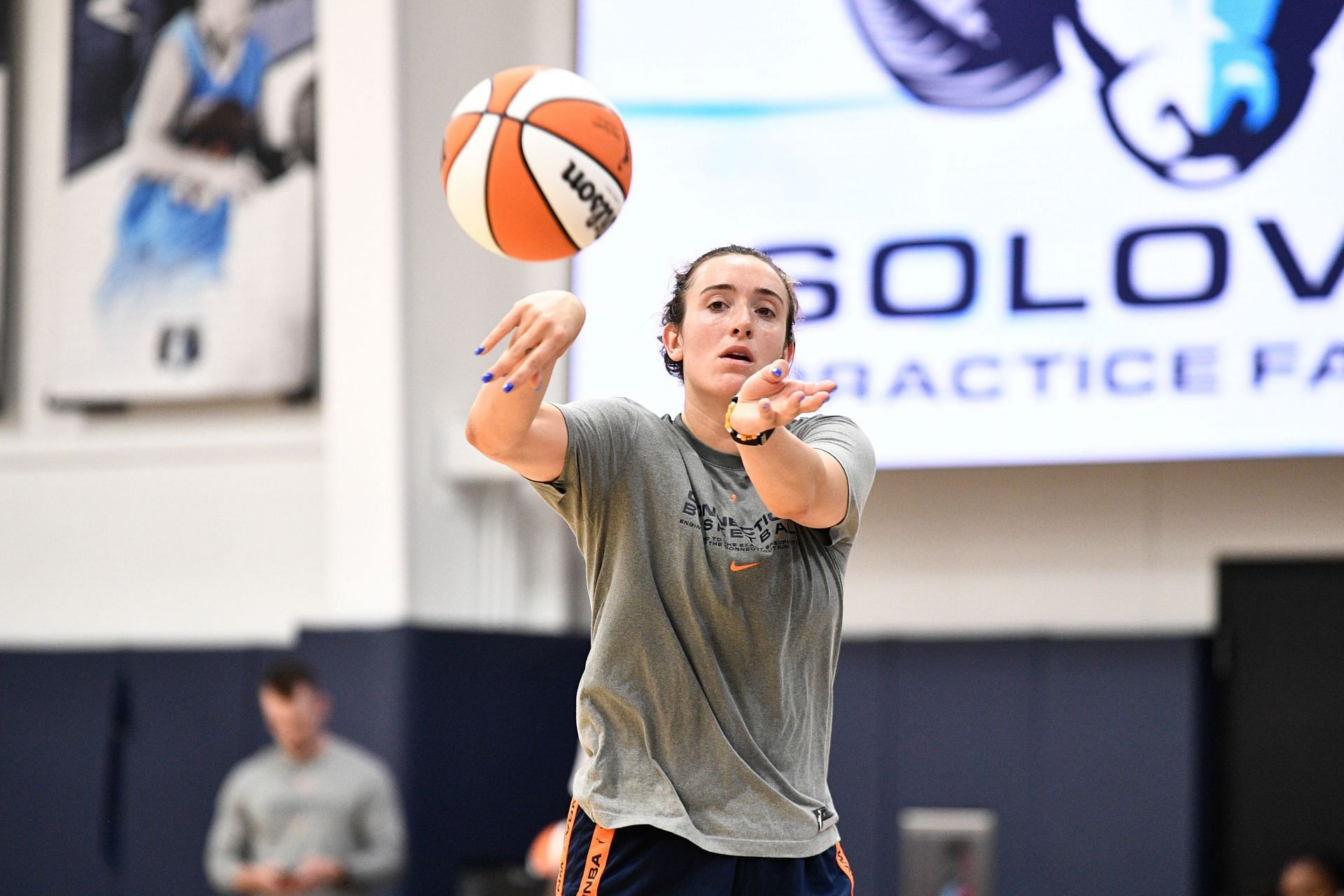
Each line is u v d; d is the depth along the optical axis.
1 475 31.66
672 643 8.32
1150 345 24.48
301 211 29.30
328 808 24.48
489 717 27.78
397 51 27.83
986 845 25.56
